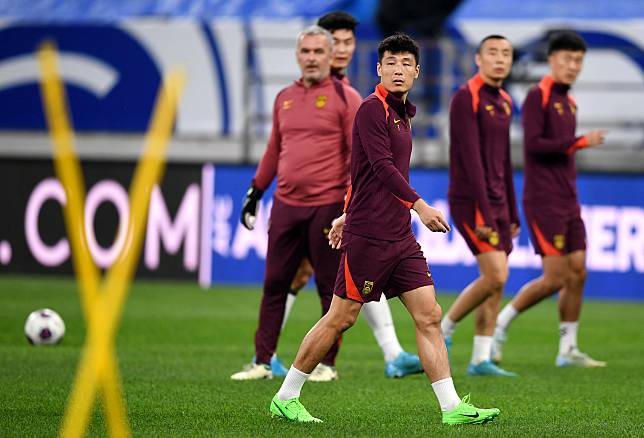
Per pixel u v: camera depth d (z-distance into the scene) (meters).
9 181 60.31
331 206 27.56
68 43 67.19
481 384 28.28
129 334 38.47
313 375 28.30
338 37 29.31
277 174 28.53
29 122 67.50
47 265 60.00
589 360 32.72
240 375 27.91
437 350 20.92
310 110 27.64
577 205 32.72
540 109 32.56
